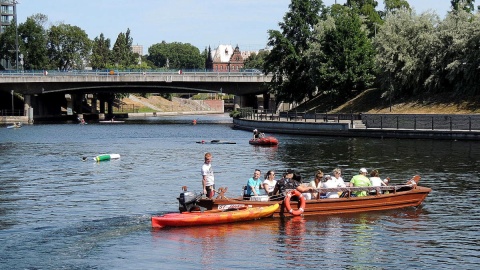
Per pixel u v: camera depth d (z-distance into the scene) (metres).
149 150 62.72
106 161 52.00
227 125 119.31
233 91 123.94
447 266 20.53
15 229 25.25
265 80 120.94
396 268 20.38
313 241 23.45
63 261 21.19
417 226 25.61
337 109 96.38
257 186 28.16
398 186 29.75
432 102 80.62
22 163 50.69
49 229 25.17
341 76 94.94
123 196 33.22
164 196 33.16
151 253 22.05
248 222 26.27
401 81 85.44
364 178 28.92
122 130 100.69
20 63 156.75
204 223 25.59
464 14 82.69
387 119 77.38
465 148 56.53
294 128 86.00
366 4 128.00
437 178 38.12
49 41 167.00
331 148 60.41
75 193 34.38
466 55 77.94
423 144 62.09
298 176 28.47
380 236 24.12
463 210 28.59
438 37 82.38
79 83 122.75
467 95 77.62
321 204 27.27
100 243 23.23
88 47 170.75
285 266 20.59
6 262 21.05
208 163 28.00
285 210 27.05
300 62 105.19
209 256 21.67
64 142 74.75
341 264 20.78
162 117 177.12
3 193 34.53
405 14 87.31
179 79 119.75
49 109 147.75
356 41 96.44
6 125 114.56
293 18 107.25
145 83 122.69
